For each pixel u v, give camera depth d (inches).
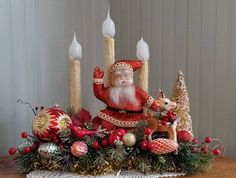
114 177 19.8
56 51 29.8
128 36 33.7
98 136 20.7
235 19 25.8
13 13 27.1
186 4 28.9
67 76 30.7
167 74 30.7
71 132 20.7
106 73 23.1
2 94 26.7
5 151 27.2
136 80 31.3
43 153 20.1
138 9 32.6
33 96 28.6
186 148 20.7
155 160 20.5
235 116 26.1
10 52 27.0
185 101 22.9
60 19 29.9
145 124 21.1
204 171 21.3
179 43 29.6
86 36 31.9
